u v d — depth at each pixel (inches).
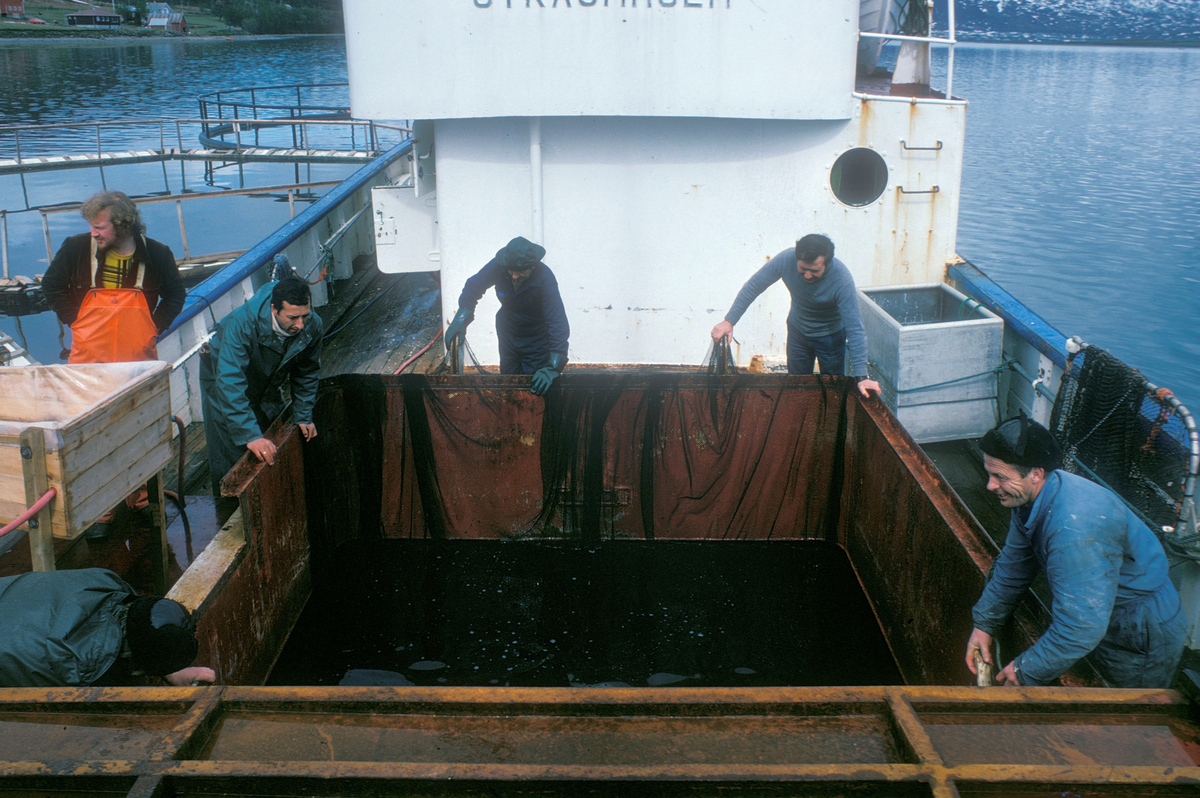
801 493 182.4
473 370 245.9
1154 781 67.6
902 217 235.1
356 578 172.4
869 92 260.2
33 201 948.0
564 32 209.5
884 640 153.6
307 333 146.6
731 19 209.2
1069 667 89.6
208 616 117.1
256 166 1099.3
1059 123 1948.8
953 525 124.2
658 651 150.3
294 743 78.0
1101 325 720.3
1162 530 135.6
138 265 154.5
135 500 168.4
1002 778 68.8
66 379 134.5
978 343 210.1
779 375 173.3
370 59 212.5
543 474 181.5
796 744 77.5
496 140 226.5
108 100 1835.6
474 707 81.0
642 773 68.9
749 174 230.2
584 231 235.5
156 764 70.6
